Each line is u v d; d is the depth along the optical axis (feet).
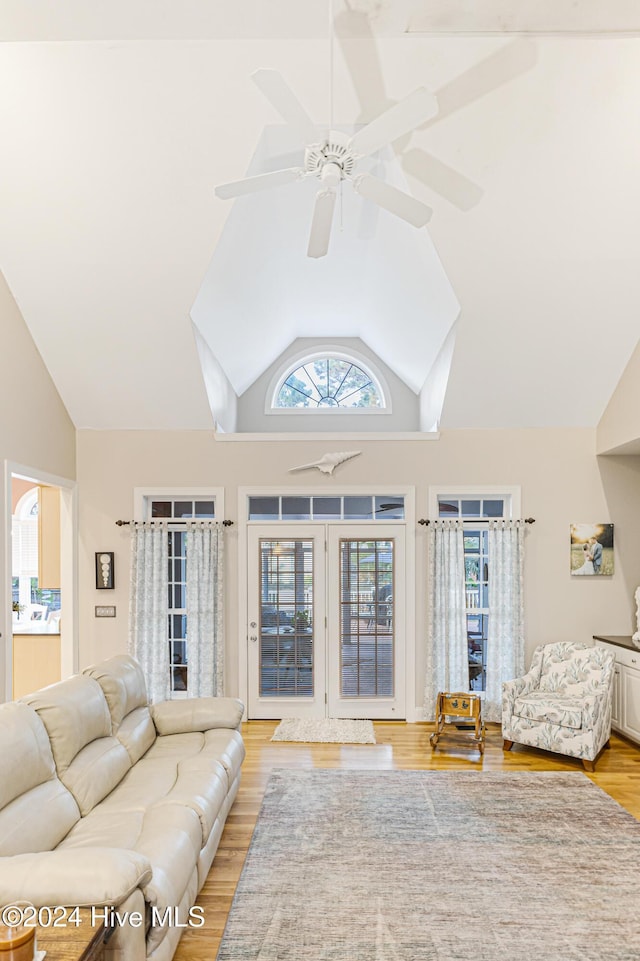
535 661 17.99
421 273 16.35
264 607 19.30
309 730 17.95
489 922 9.17
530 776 14.75
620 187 13.44
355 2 7.82
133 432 19.33
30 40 8.63
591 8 8.04
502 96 11.95
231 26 8.33
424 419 21.71
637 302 15.84
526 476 19.24
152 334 16.53
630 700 16.93
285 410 22.99
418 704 19.08
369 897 9.79
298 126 8.58
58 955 5.72
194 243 14.47
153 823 8.88
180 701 14.06
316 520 19.34
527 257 14.85
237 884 10.14
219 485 19.31
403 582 19.25
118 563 19.17
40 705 9.75
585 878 10.37
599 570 19.08
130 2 7.89
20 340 15.79
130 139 12.60
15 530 28.73
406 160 13.02
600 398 18.40
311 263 18.11
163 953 7.43
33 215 13.93
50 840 8.26
